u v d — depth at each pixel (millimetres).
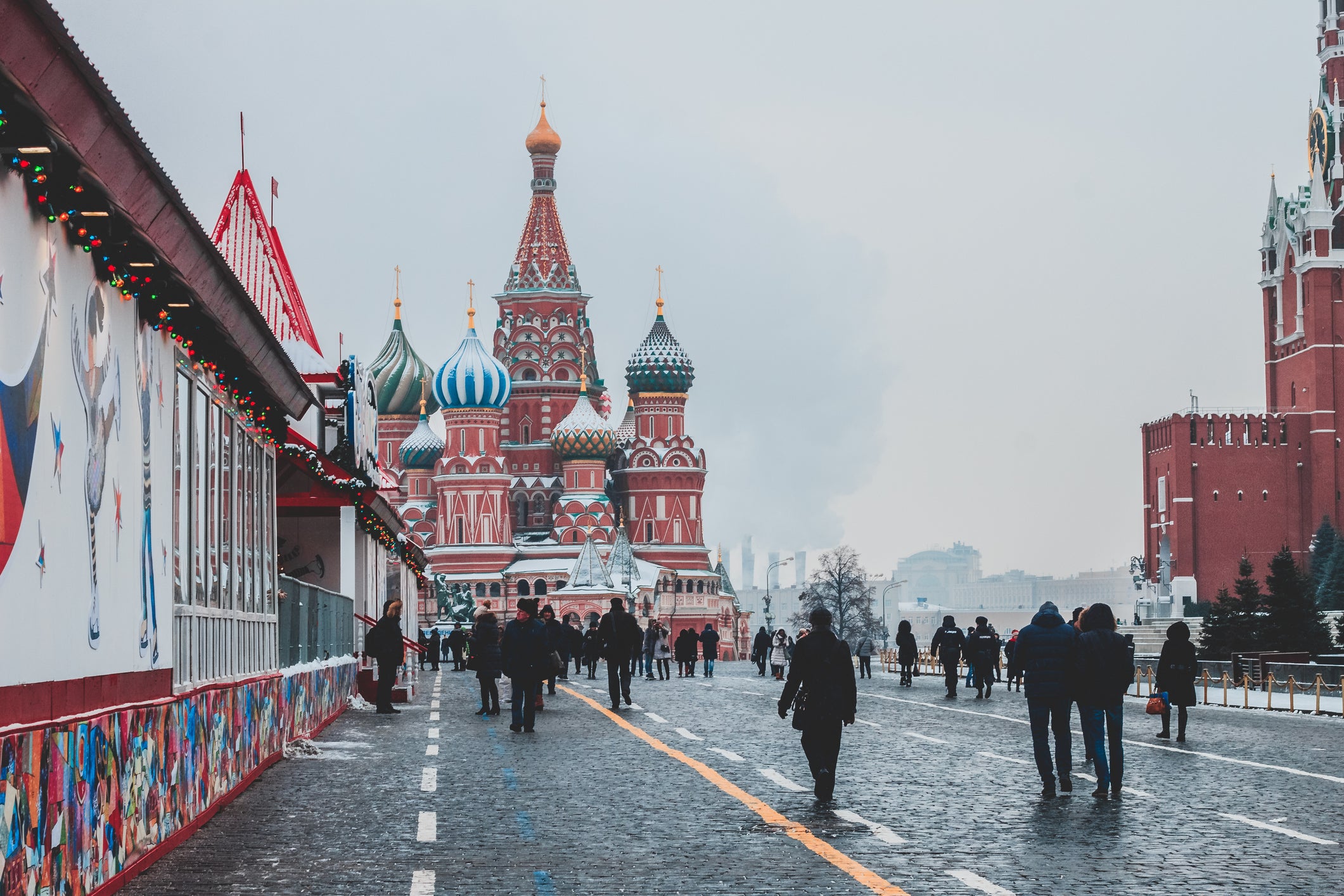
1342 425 163125
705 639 56219
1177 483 163625
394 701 37219
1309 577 114750
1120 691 17547
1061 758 17672
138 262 12047
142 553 13156
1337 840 14188
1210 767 21172
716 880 12062
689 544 160500
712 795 17422
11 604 9469
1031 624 18000
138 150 10492
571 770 20141
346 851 13430
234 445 18406
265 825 14992
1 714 9250
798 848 13578
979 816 15812
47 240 10281
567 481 157125
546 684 47094
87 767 10836
